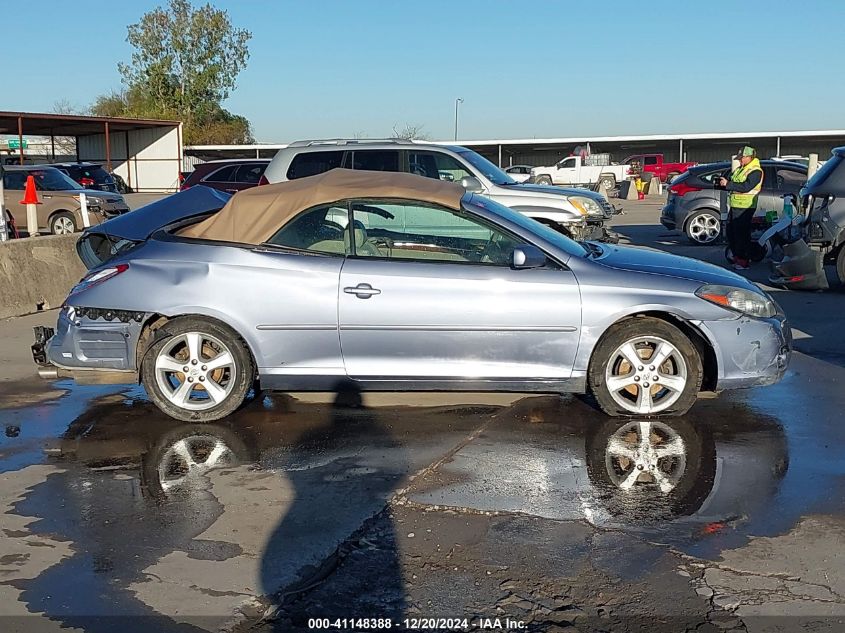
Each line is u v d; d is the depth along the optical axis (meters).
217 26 65.88
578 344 5.73
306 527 4.27
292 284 5.81
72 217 20.84
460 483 4.82
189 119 66.25
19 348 8.50
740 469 4.99
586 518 4.34
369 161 11.36
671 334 5.75
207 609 3.52
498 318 5.70
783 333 5.88
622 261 6.04
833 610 3.44
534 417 6.01
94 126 47.53
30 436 5.80
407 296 5.73
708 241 16.75
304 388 5.95
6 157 51.28
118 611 3.51
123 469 5.15
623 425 5.80
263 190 6.20
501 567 3.83
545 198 11.21
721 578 3.70
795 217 11.27
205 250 5.94
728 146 55.91
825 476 4.88
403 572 3.80
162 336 5.88
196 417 5.98
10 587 3.71
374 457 5.27
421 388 5.89
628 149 57.53
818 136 50.56
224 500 4.64
